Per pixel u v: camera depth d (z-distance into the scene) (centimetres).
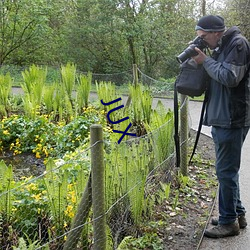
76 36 1806
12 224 298
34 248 264
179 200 411
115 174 319
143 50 1828
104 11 1717
